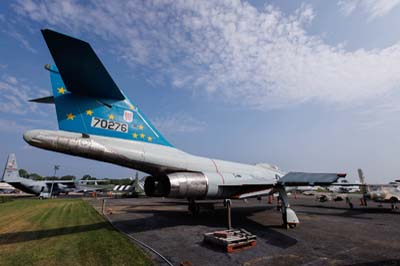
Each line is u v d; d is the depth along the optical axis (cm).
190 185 633
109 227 721
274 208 1295
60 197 3022
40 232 656
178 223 796
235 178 747
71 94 529
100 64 430
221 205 1467
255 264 385
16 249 479
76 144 500
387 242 524
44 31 350
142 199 2464
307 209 1230
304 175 754
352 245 499
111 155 561
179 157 725
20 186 3064
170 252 456
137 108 655
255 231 654
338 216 954
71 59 412
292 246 494
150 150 648
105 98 578
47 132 468
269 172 1149
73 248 480
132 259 410
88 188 3756
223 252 455
